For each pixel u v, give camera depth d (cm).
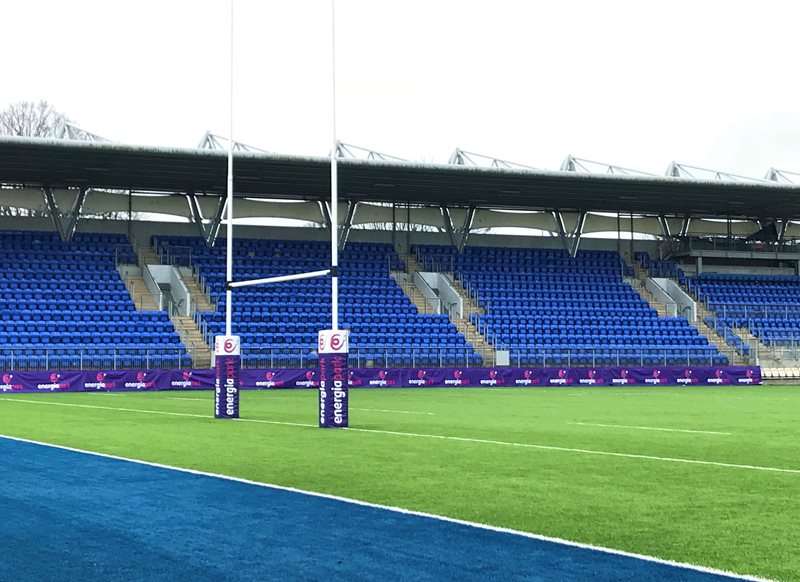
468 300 4991
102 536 781
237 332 4378
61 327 4128
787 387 4231
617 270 5428
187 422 2000
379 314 4675
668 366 4566
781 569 682
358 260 5056
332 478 1122
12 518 856
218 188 4691
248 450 1423
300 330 4497
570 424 2011
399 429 1848
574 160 4522
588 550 739
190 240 4906
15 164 4116
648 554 727
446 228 5275
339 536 785
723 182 4556
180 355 4047
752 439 1669
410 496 991
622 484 1087
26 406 2619
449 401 2961
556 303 5091
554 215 5419
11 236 4581
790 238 5822
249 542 761
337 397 1867
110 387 3688
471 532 804
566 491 1032
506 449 1465
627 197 4969
